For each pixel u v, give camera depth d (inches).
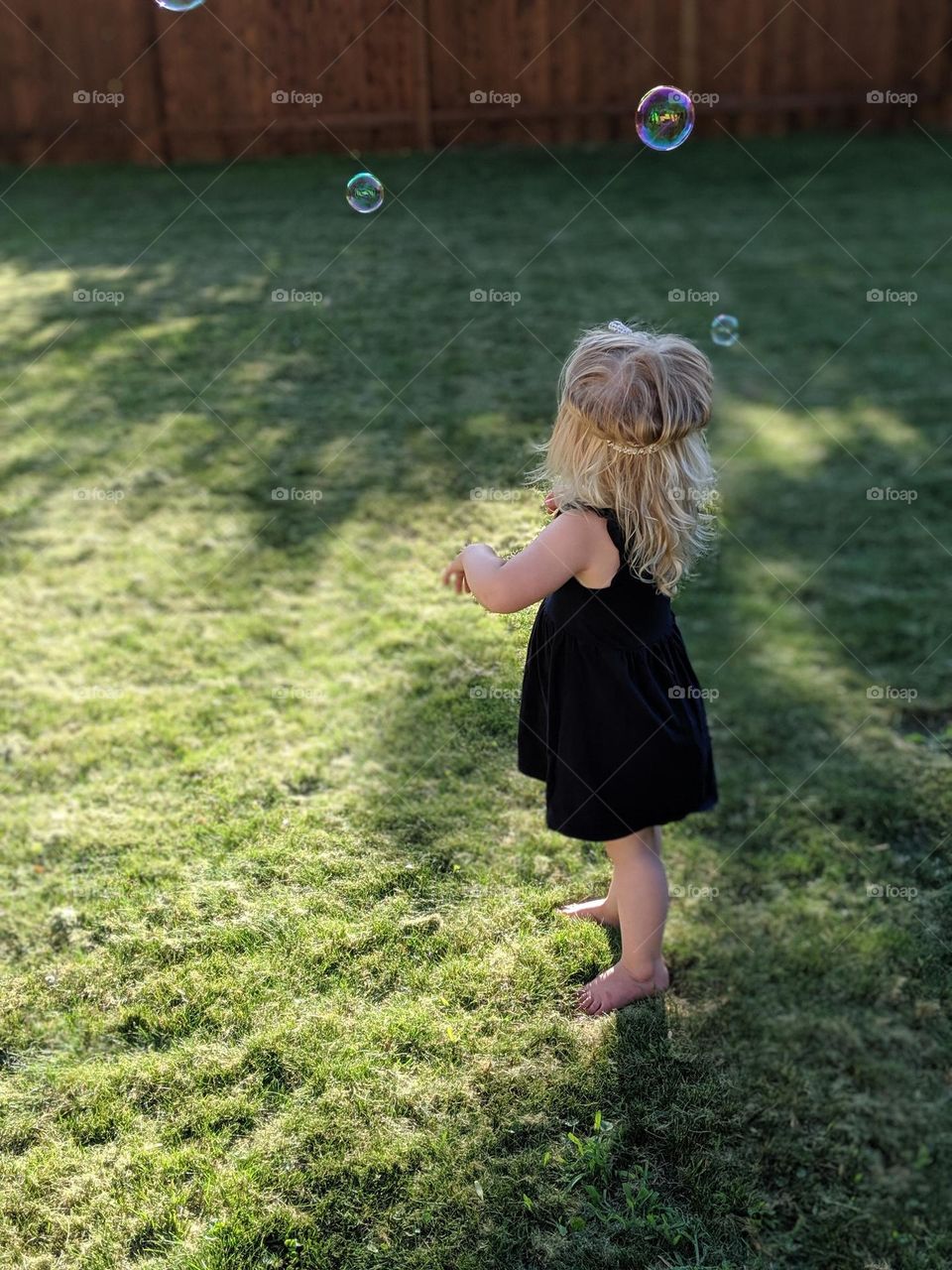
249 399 159.0
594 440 62.9
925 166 277.3
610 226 234.4
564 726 67.5
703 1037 71.5
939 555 127.9
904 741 99.7
